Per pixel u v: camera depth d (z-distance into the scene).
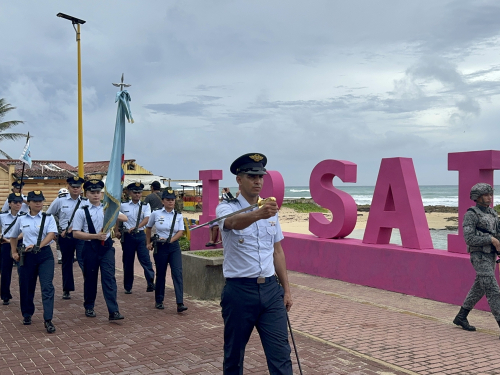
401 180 8.90
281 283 3.89
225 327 3.73
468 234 6.14
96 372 4.85
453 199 81.44
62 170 28.39
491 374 4.77
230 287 3.67
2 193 24.66
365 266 9.32
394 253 8.77
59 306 7.84
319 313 7.22
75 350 5.54
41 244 6.52
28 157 10.15
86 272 7.03
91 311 7.14
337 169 10.16
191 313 7.29
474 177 7.80
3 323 6.77
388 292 8.73
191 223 17.19
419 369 4.89
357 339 5.91
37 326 6.61
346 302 7.95
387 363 5.06
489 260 6.10
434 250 8.45
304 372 4.80
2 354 5.42
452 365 5.01
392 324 6.59
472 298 6.28
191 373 4.82
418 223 8.70
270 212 3.28
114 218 6.89
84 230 6.91
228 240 3.69
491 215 6.24
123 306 7.81
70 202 8.48
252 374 4.77
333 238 10.41
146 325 6.61
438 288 8.02
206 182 13.66
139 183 8.89
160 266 7.50
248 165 3.70
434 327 6.46
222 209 3.71
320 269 10.31
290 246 11.08
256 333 6.11
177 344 5.74
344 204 10.02
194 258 8.45
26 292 6.64
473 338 5.96
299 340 5.87
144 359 5.22
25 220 6.62
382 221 9.26
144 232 8.94
